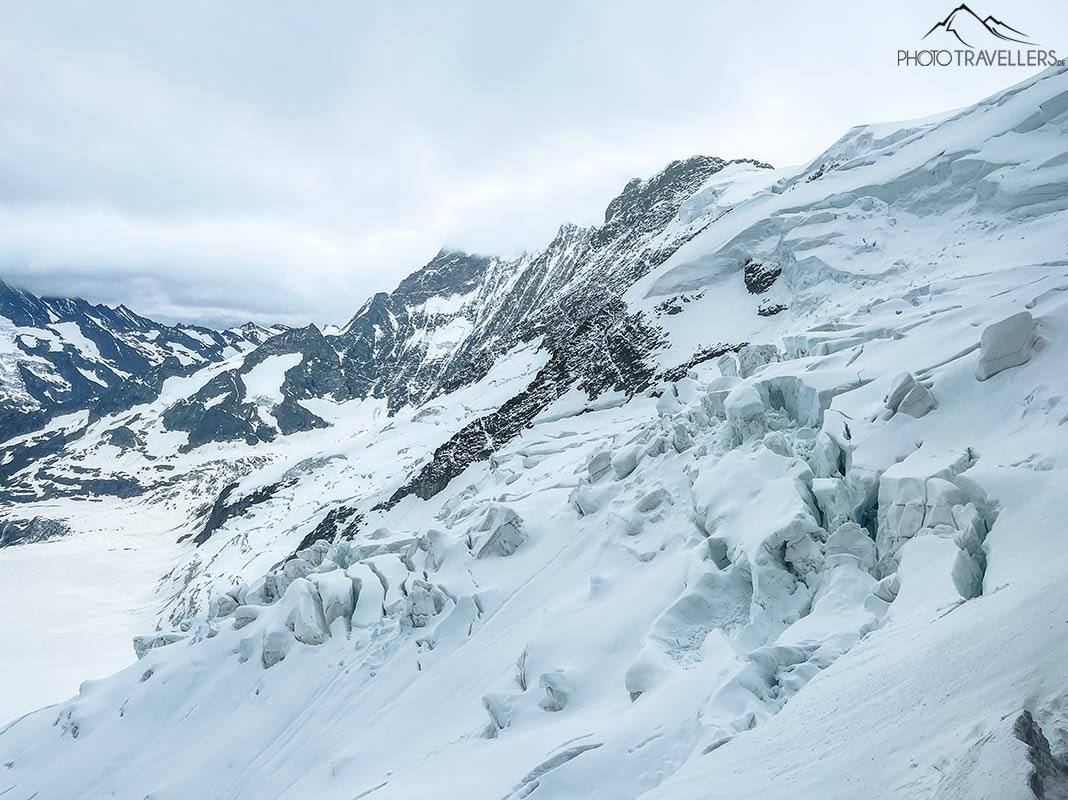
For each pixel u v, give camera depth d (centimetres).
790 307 8338
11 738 6347
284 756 4350
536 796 1958
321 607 5391
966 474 2453
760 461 3353
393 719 3919
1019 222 6731
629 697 2627
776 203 10669
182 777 4719
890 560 2553
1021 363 2900
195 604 13700
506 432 10438
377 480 16300
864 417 3203
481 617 4425
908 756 1255
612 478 4988
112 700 6134
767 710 1962
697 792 1534
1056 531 1978
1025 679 1230
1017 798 998
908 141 9756
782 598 2697
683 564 3178
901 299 4738
